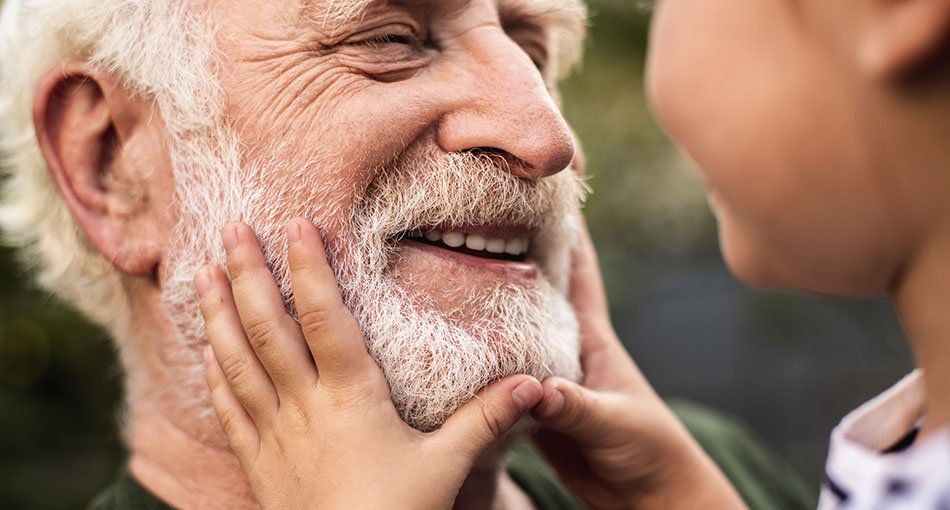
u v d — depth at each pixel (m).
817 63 0.86
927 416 0.92
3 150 1.84
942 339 0.89
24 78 1.57
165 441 1.52
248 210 1.31
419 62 1.31
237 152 1.32
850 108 0.84
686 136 1.00
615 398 1.53
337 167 1.28
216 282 1.30
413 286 1.31
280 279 1.30
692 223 4.21
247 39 1.31
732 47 0.93
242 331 1.28
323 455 1.19
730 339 6.77
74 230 1.62
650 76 1.07
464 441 1.20
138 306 1.54
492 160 1.30
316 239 1.24
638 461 1.55
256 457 1.25
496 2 1.43
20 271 2.87
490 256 1.43
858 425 1.10
